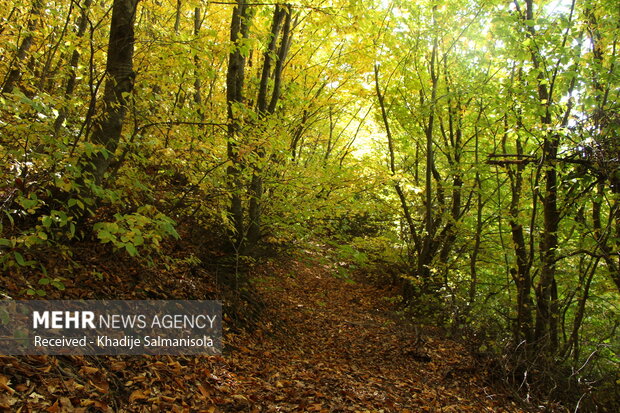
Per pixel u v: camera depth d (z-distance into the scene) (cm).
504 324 883
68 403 300
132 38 464
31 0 631
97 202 497
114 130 451
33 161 387
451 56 1151
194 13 951
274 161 786
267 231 822
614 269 693
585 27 769
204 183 575
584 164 673
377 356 797
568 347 843
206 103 769
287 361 623
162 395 371
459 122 1074
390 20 1037
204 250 751
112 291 491
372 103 1237
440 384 697
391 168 1158
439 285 1082
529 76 755
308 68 1025
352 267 841
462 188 1055
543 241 833
